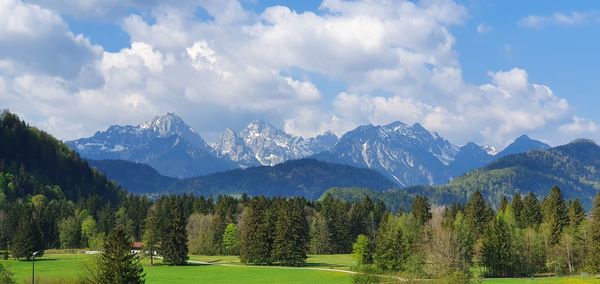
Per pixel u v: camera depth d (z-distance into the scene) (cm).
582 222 15438
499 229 15025
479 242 15400
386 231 16138
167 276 13775
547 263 14900
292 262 16275
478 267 15475
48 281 10906
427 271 11656
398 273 11431
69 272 13512
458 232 14662
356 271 12394
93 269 10275
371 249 15212
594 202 14375
